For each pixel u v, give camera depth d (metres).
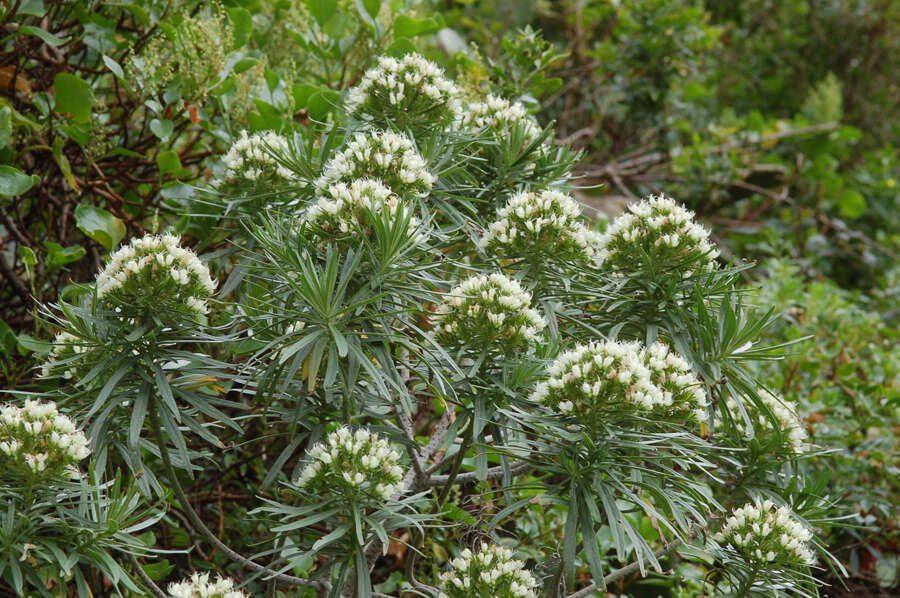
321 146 2.59
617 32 6.39
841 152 7.30
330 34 3.59
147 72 2.96
